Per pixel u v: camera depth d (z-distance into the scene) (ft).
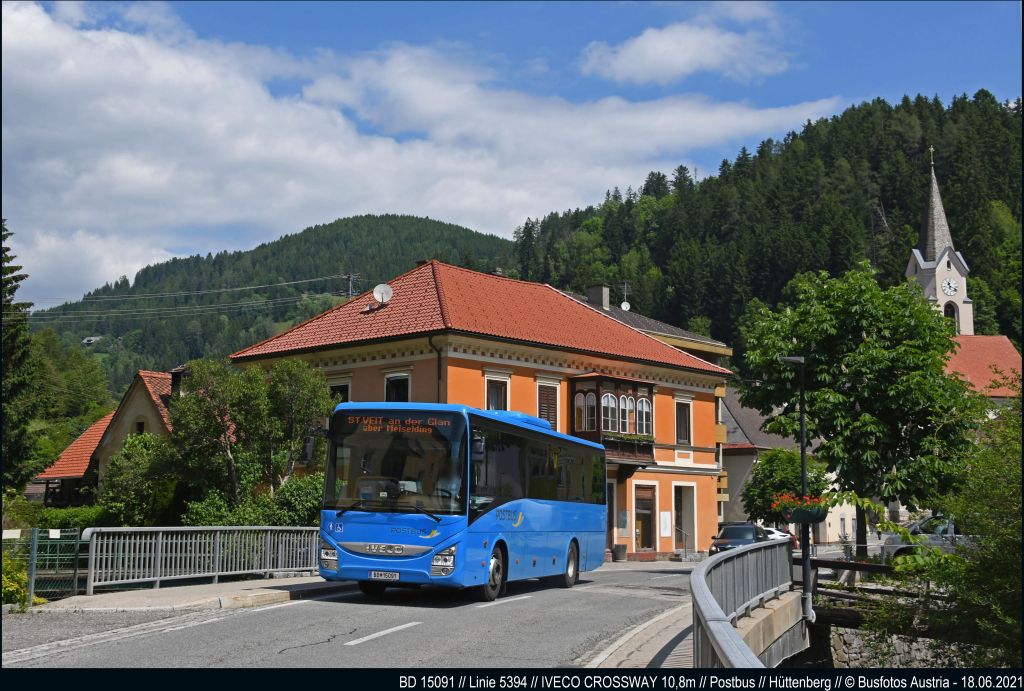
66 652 39.88
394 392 123.54
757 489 204.54
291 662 37.65
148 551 66.64
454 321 119.75
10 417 144.77
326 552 59.93
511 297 140.87
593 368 138.82
